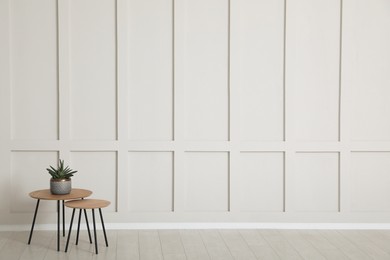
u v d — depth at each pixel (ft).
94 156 15.75
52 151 15.65
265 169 15.94
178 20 15.65
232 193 15.90
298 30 15.88
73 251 13.34
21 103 15.53
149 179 15.87
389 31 15.87
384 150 15.89
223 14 15.80
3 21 15.35
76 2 15.51
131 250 13.50
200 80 15.83
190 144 15.79
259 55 15.85
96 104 15.67
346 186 15.98
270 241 14.52
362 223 16.02
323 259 12.85
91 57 15.61
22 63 15.48
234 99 15.81
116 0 15.56
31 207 15.65
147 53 15.72
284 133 15.88
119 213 15.78
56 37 15.53
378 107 15.92
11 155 15.57
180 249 13.64
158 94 15.79
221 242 14.37
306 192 15.99
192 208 15.90
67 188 13.73
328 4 15.85
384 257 13.03
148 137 15.81
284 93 15.85
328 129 15.92
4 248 13.58
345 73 15.87
